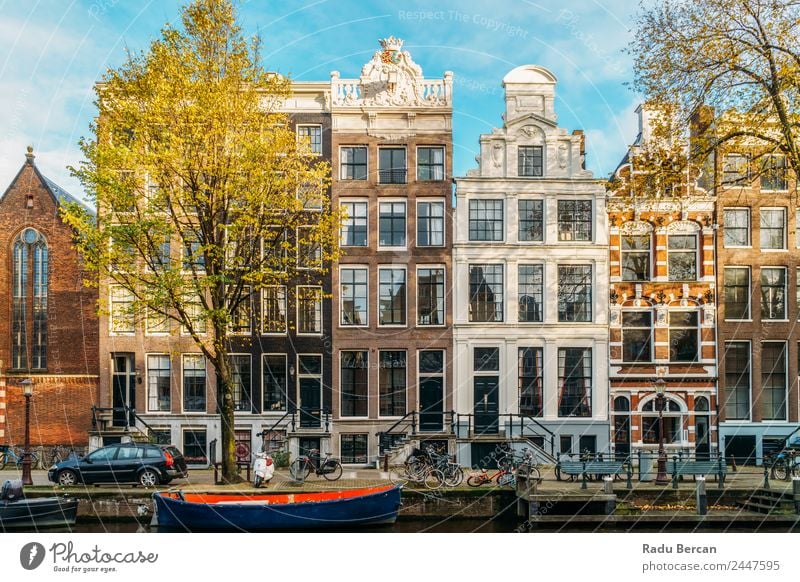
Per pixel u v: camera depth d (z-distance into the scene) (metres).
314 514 22.14
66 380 31.64
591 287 31.58
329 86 31.66
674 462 24.53
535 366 31.31
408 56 31.81
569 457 30.59
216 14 24.44
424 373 31.34
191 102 24.27
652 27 26.02
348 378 31.28
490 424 31.03
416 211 31.67
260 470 23.73
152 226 23.47
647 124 32.31
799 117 24.95
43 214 32.34
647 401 31.08
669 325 31.41
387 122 31.75
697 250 31.53
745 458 30.45
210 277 23.20
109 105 24.83
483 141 31.70
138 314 25.56
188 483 25.41
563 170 31.78
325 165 26.94
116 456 25.20
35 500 22.45
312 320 31.36
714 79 24.94
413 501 23.94
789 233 31.45
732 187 31.34
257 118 25.00
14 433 31.56
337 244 27.03
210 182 24.42
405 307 31.48
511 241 31.45
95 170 23.55
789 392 31.11
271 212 25.22
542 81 31.80
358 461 30.83
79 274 32.16
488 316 31.52
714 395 31.02
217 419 30.95
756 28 24.92
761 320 31.36
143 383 31.14
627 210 31.48
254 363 31.14
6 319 31.97
